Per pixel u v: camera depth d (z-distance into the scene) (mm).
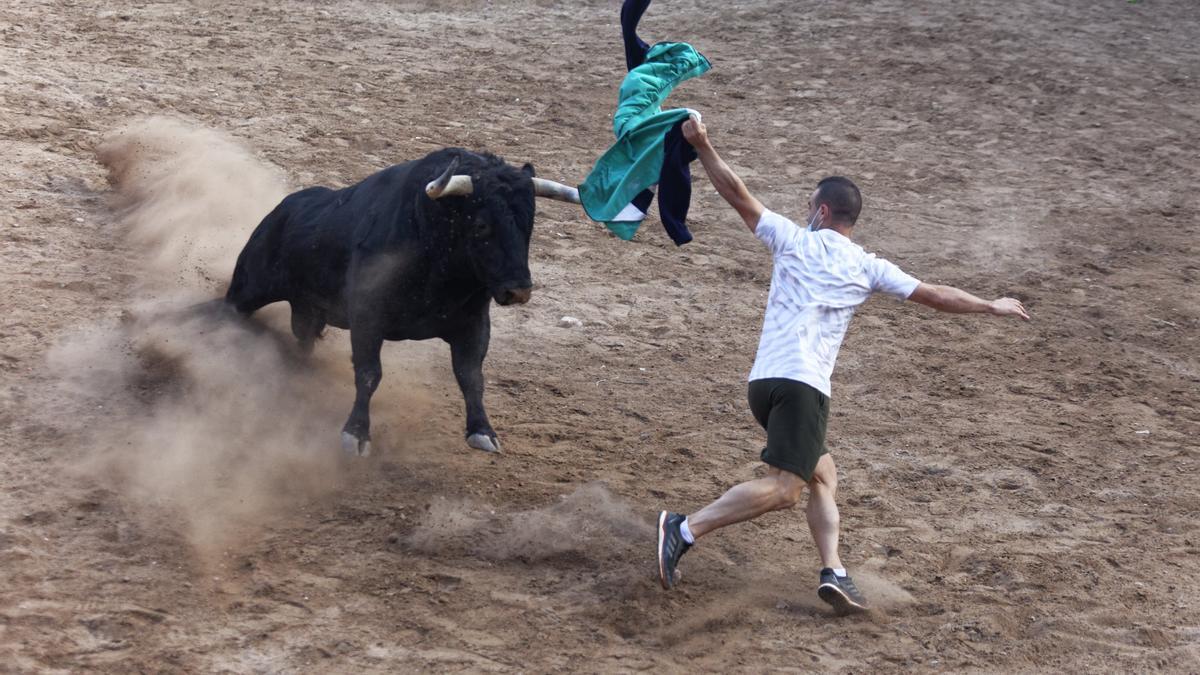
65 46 24125
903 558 9789
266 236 11891
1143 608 9078
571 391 13102
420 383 12875
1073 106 27562
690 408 12977
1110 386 14445
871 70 29281
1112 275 18875
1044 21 33906
